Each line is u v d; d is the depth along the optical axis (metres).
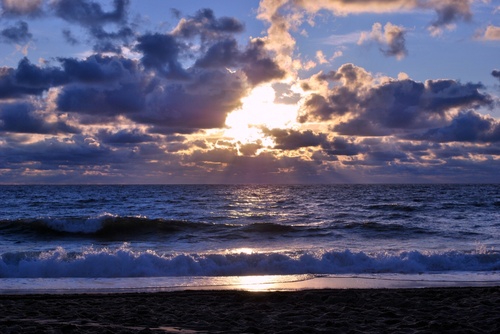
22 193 93.75
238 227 28.44
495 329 7.34
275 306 9.67
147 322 8.03
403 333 7.13
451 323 7.52
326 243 23.61
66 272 15.10
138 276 15.05
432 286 13.33
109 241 24.81
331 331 7.27
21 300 10.40
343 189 138.25
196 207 52.06
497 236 26.36
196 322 8.08
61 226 27.22
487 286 13.27
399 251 18.94
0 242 24.33
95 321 8.09
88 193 94.94
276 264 16.34
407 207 49.12
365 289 11.92
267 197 78.25
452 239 25.23
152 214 42.66
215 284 13.48
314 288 12.86
